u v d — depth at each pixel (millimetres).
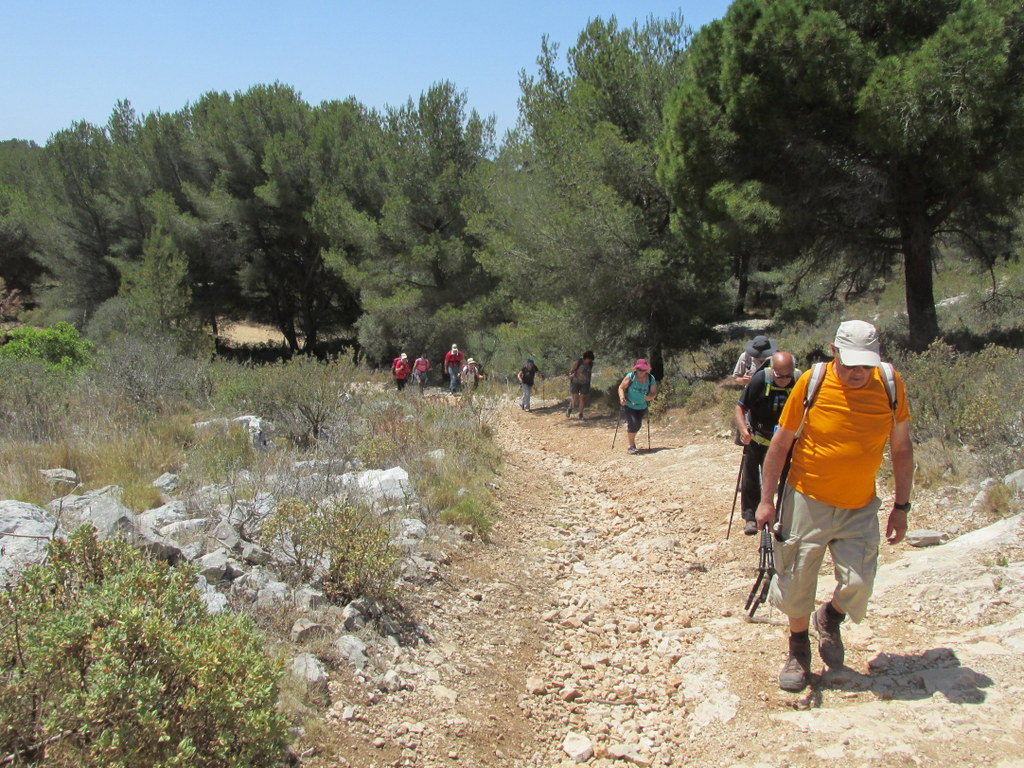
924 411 8273
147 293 24812
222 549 5102
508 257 19422
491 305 27031
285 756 3270
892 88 11570
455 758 3664
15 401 9234
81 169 34594
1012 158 11648
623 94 18188
